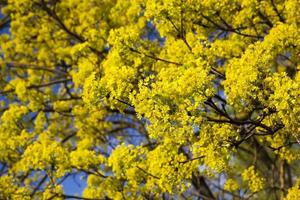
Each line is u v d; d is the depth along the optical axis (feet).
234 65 17.20
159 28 21.38
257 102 17.39
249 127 18.93
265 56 16.61
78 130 33.73
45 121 32.12
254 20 23.13
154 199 23.32
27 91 31.30
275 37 18.47
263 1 22.47
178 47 21.20
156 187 22.58
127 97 17.66
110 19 31.45
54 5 34.01
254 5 21.98
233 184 25.30
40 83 36.45
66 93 36.04
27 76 39.65
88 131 31.81
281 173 33.04
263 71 16.53
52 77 38.99
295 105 15.52
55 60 36.86
